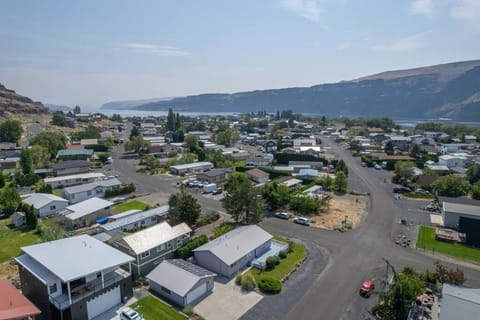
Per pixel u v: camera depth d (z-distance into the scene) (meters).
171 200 48.28
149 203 63.75
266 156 112.06
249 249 38.53
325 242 45.66
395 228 51.38
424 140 140.88
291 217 56.28
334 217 56.59
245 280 33.09
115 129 191.62
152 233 37.53
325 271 37.16
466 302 24.55
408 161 91.69
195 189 74.88
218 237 41.72
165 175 88.31
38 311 23.28
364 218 56.25
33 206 50.75
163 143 138.25
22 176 75.88
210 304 30.09
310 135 171.50
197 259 38.31
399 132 180.50
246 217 50.56
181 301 29.75
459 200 59.00
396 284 28.58
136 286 33.03
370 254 41.88
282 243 44.09
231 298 31.19
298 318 28.31
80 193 63.94
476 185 66.62
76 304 25.95
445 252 42.62
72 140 140.38
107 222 50.94
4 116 184.50
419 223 53.88
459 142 148.50
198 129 198.25
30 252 29.39
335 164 102.31
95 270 27.05
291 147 129.38
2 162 93.50
